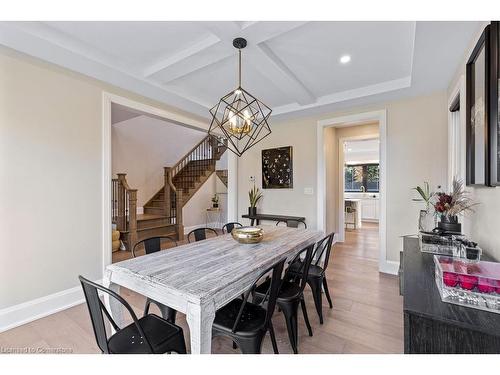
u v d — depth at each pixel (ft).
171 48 7.63
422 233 6.40
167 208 18.65
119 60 8.27
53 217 7.86
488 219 5.39
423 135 10.28
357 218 22.52
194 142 25.62
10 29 6.11
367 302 8.17
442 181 9.86
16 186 7.11
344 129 17.01
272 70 8.48
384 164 11.16
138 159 21.01
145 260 5.69
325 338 6.23
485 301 3.37
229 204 16.17
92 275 8.81
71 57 7.49
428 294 3.71
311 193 13.53
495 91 4.64
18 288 7.11
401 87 9.59
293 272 7.23
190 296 3.90
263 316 4.99
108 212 9.30
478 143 5.62
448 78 8.67
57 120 7.97
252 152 15.79
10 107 7.01
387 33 6.73
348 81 9.87
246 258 5.82
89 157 8.78
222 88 10.72
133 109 10.39
